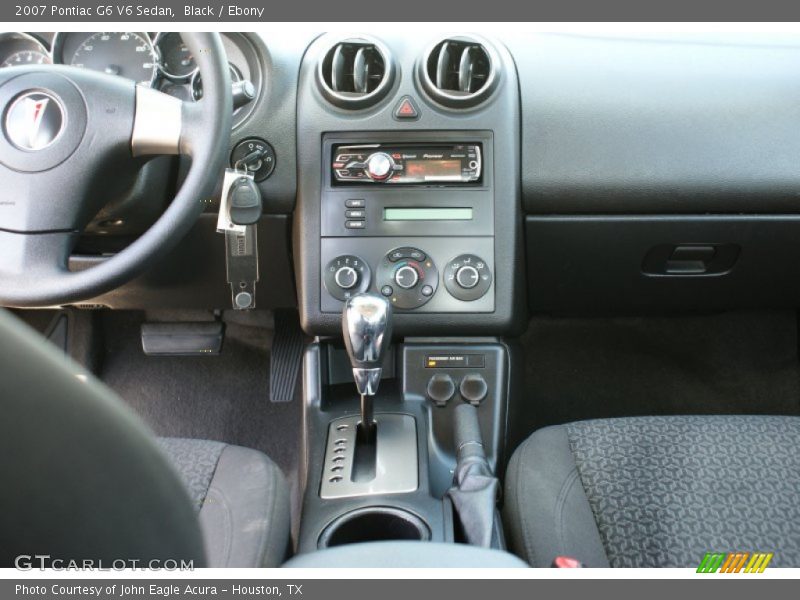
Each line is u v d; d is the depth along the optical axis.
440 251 1.32
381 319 1.07
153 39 1.26
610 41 1.36
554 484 1.04
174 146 1.05
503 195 1.31
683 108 1.34
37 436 0.47
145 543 0.54
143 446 0.54
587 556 0.94
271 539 0.95
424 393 1.33
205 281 1.52
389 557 0.80
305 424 1.30
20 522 0.47
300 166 1.32
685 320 1.96
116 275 1.00
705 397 1.84
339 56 1.29
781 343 1.92
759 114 1.35
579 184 1.34
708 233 1.42
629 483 1.02
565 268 1.49
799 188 1.35
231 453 1.09
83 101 1.04
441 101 1.28
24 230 1.02
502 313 1.32
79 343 1.88
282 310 1.82
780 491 0.99
